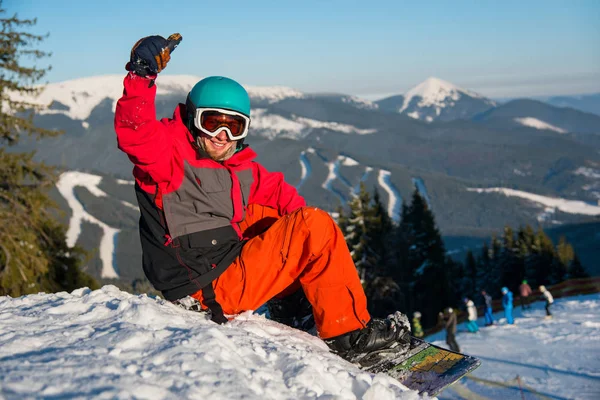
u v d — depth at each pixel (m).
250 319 2.71
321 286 2.65
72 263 15.32
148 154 2.36
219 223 2.69
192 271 2.65
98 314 2.25
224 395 1.62
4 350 1.76
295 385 1.88
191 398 1.56
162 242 2.65
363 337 2.60
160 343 1.92
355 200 31.17
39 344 1.85
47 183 13.36
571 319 16.84
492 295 52.78
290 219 2.68
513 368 11.56
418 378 2.47
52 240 14.95
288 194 2.98
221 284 2.72
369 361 2.60
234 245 2.77
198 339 1.95
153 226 2.67
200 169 2.59
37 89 12.82
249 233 3.04
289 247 2.67
